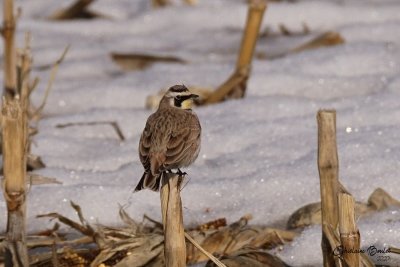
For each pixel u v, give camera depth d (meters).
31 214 11.14
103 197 11.42
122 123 14.81
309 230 10.22
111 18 22.12
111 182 12.08
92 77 17.77
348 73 16.58
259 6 15.04
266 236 10.22
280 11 20.75
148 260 9.59
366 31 18.98
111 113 15.07
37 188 11.67
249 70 15.23
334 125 8.62
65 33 20.69
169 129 9.54
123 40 20.02
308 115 14.16
